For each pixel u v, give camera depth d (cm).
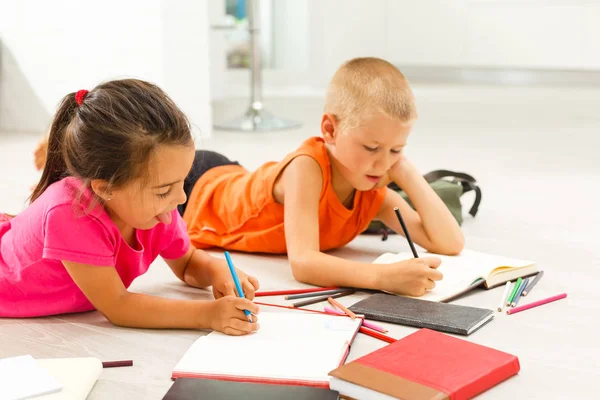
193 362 111
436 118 425
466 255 165
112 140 116
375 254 178
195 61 362
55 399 99
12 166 289
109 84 122
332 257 150
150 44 352
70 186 125
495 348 121
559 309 139
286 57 575
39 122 396
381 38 596
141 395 105
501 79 591
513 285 152
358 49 582
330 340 118
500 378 107
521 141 347
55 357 118
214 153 200
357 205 169
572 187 249
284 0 565
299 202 157
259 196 171
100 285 126
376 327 126
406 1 587
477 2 568
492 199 233
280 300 143
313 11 562
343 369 104
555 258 172
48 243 123
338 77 155
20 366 107
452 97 520
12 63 395
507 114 440
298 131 389
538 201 230
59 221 122
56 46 381
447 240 164
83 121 119
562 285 153
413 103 150
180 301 128
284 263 171
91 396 105
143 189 117
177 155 117
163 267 167
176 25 353
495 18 566
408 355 109
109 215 127
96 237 123
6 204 223
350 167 154
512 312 137
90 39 370
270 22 565
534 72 582
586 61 549
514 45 565
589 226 201
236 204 177
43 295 133
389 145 149
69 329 130
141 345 122
